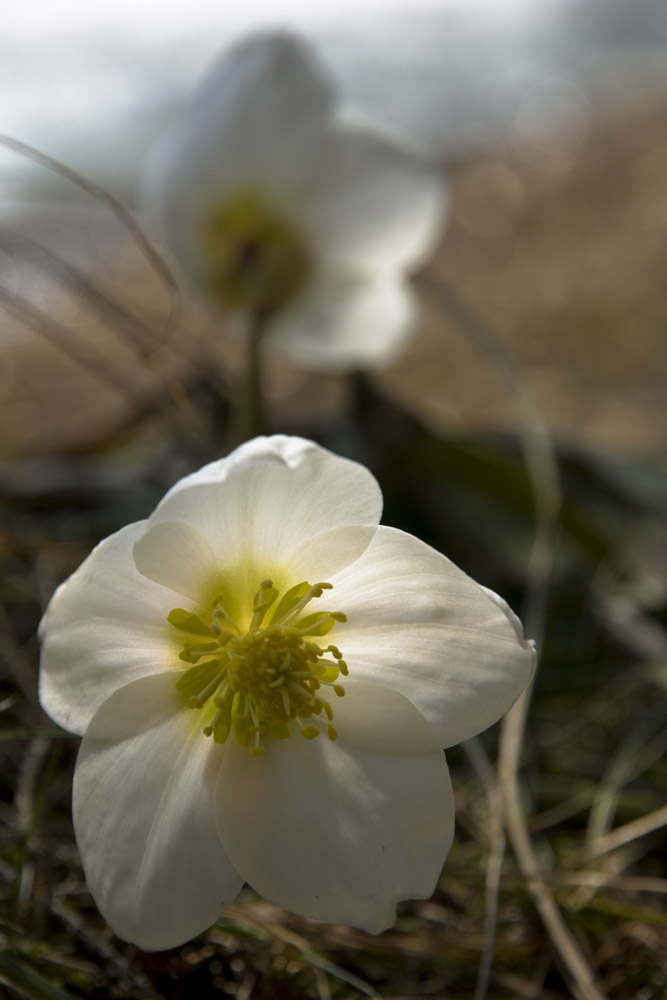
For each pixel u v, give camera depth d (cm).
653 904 38
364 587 33
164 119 112
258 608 33
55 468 47
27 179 96
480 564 46
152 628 33
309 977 35
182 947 34
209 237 44
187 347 71
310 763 33
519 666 32
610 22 168
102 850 32
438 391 74
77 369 74
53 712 32
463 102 140
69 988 34
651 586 46
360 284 45
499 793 37
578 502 46
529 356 80
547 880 35
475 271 98
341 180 43
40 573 43
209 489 31
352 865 32
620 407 70
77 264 84
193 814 32
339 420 49
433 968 36
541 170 122
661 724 42
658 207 106
